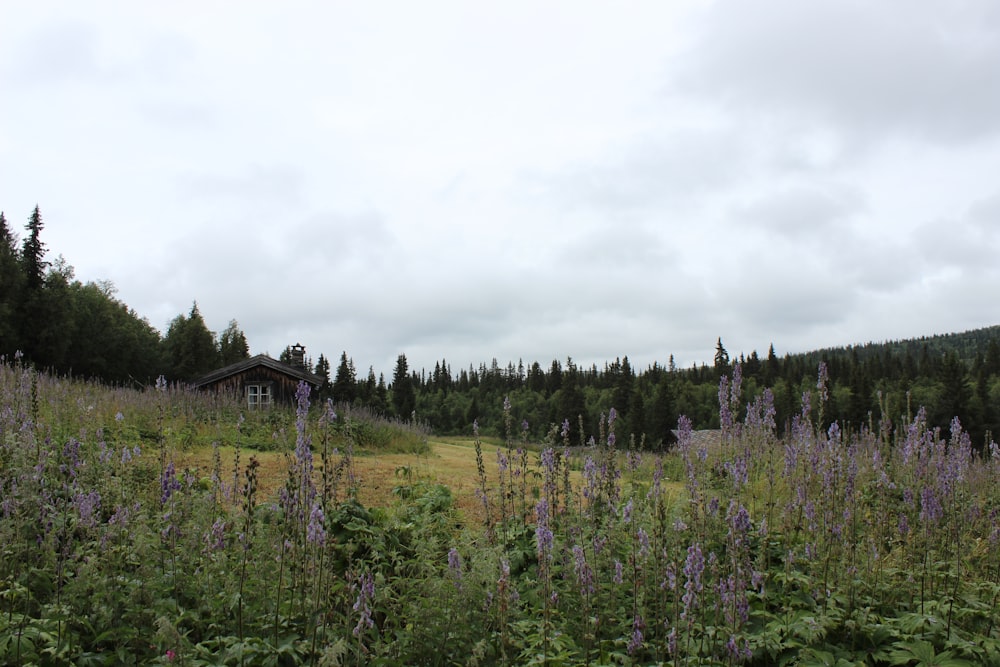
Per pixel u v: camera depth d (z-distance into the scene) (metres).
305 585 5.50
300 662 4.73
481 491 8.31
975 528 7.27
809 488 7.84
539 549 5.12
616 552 6.65
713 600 5.46
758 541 7.30
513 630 5.71
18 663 4.31
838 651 5.37
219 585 5.65
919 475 8.20
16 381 14.03
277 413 20.12
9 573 5.27
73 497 6.17
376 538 7.03
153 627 4.95
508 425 9.11
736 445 8.82
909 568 6.59
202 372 77.25
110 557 5.40
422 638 5.28
